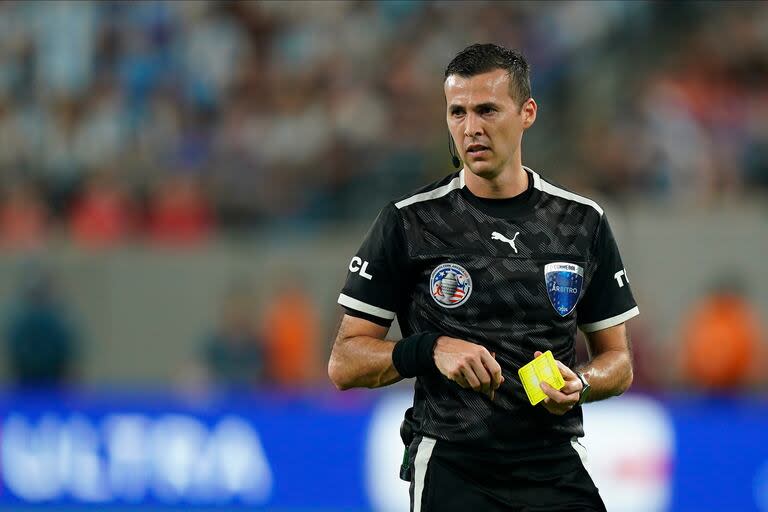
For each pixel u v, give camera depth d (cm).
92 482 3162
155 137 4478
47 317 3769
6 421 3197
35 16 4997
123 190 4194
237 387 3619
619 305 1482
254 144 4419
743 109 4584
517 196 1442
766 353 3700
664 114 4381
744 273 3797
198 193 4181
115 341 3941
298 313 3766
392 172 4172
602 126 4356
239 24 4950
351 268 1461
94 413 3188
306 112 4562
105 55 4884
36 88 4778
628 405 2973
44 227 4141
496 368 1321
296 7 5019
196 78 4744
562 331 1409
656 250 3819
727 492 2956
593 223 1453
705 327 3522
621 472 2952
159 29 4922
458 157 1485
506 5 5012
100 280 3956
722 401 3472
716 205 4044
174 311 3944
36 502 3164
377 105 4597
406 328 1469
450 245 1418
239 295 3850
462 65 1404
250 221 4116
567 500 1410
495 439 1390
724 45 4888
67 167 4400
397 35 4928
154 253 3969
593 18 4950
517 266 1404
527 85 1430
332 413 3105
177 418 3161
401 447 3067
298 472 3094
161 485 3139
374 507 3058
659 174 4159
